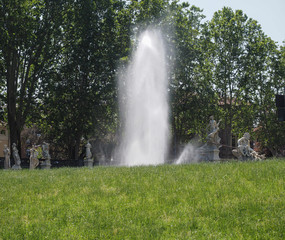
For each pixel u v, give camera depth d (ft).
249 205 41.73
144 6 171.01
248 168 63.57
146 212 42.45
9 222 41.09
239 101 196.34
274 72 191.83
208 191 49.75
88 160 147.23
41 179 69.92
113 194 51.70
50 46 163.32
